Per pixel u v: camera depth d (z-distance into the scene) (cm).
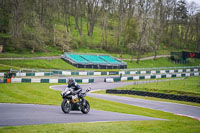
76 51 8250
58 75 4900
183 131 815
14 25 7388
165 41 11950
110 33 10838
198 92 3216
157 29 8675
